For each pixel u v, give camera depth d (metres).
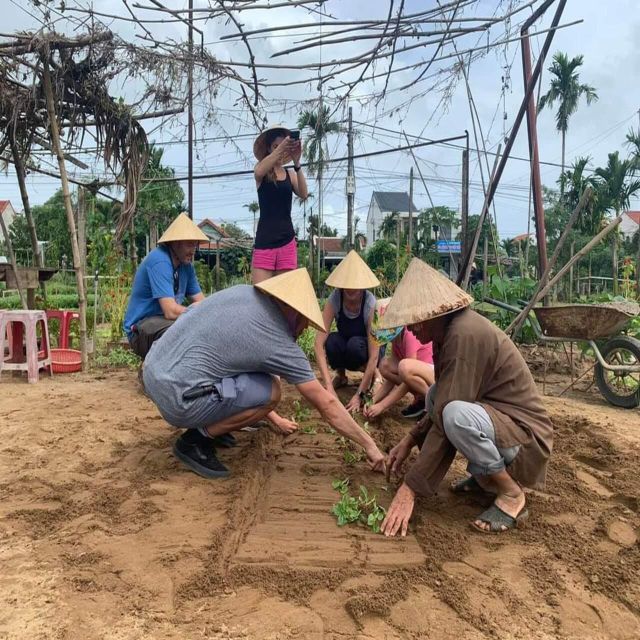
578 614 2.27
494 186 6.91
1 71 6.29
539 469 2.86
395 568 2.54
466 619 2.21
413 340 4.35
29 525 2.86
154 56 6.14
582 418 5.06
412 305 2.84
